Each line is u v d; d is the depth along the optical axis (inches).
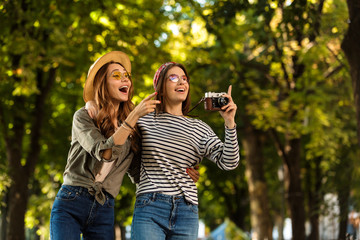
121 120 168.9
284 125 582.6
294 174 605.0
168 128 165.0
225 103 162.9
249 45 639.1
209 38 580.7
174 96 167.9
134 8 512.1
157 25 511.8
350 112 645.9
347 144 641.0
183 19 584.4
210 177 882.1
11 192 508.4
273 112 565.3
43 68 483.8
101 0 480.4
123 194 777.6
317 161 768.3
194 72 550.6
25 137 629.0
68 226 155.6
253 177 678.5
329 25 518.0
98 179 157.9
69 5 475.5
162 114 167.9
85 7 478.0
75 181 157.4
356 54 306.0
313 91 570.9
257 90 588.1
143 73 498.6
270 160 844.6
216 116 440.1
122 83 165.2
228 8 395.2
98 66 164.2
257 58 606.2
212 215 1175.0
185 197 161.0
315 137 625.6
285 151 612.7
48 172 705.0
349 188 616.4
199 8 504.4
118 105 168.9
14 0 451.2
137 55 491.8
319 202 668.1
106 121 159.6
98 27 491.2
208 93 164.1
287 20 365.7
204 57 546.9
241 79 595.8
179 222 160.6
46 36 481.4
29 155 519.8
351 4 308.8
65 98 673.6
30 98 560.7
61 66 514.0
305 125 594.6
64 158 657.6
